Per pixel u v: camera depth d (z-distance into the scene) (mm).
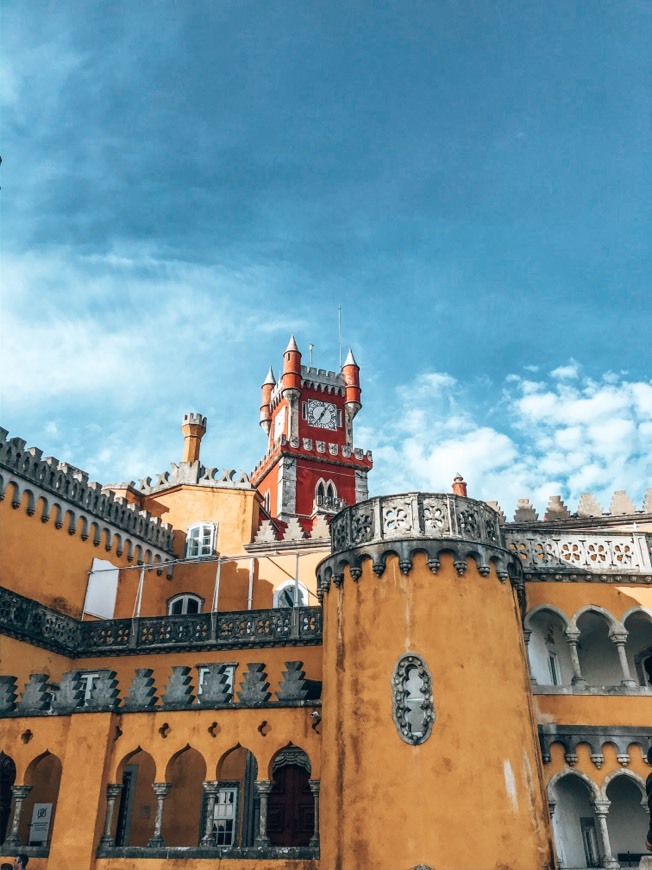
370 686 15305
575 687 18344
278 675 23750
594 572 19547
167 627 25422
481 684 15023
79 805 16141
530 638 18906
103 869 15594
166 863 15422
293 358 70312
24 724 17625
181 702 17203
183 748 16609
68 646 25531
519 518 29891
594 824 19562
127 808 22922
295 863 14961
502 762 14469
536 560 19688
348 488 66000
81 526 28516
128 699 17297
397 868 13633
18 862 15109
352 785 14695
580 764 17391
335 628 16578
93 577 28578
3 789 20859
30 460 26047
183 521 35375
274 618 24531
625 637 19016
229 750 16438
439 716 14656
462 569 15953
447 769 14195
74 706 17453
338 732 15383
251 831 21406
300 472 64812
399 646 15383
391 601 15859
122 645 25516
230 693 17422
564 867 17281
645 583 19641
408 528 16453
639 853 19391
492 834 13750
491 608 15945
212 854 15359
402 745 14578
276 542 33406
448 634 15359
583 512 29844
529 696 15969
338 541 17672
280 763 21844
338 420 70438
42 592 25797
